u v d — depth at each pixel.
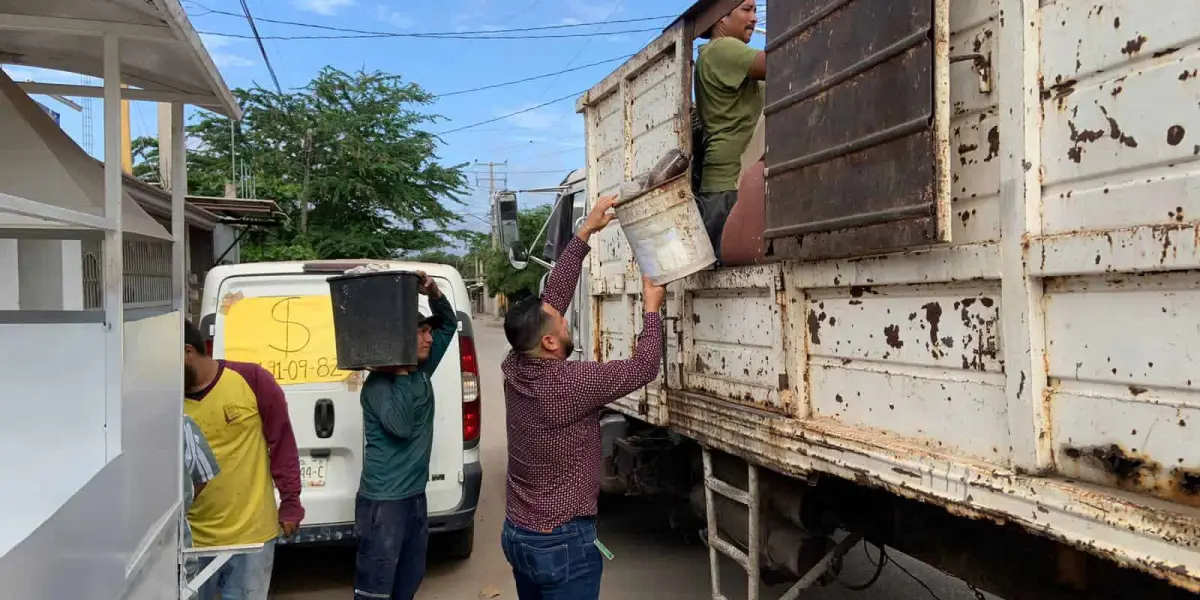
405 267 4.71
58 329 2.01
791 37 2.78
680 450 4.68
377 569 3.52
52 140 2.26
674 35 3.68
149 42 2.29
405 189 21.03
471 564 5.09
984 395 2.07
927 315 2.27
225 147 19.62
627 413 4.38
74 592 1.61
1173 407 1.60
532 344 2.88
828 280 2.67
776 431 2.90
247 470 3.33
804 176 2.70
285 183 19.55
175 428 2.70
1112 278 1.73
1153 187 1.62
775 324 2.96
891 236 2.25
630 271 4.37
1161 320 1.63
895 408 2.41
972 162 2.12
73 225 2.04
